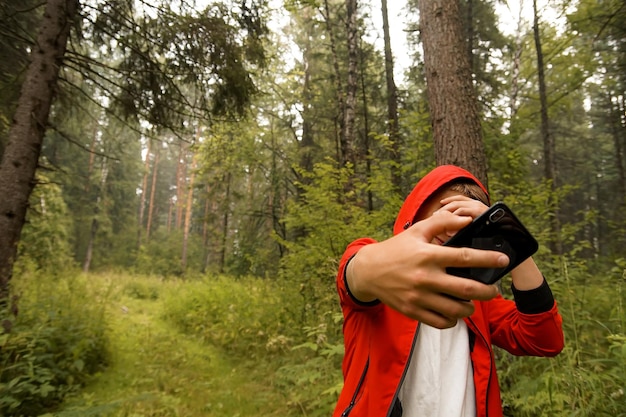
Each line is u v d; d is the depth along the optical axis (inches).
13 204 159.8
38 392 115.0
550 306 36.6
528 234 20.2
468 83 130.3
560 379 74.4
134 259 1088.8
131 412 130.3
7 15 185.6
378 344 35.1
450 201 26.3
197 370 176.9
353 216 185.0
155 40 206.4
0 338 113.8
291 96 478.0
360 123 462.0
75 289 196.4
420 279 15.2
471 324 38.9
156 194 1678.2
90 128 641.6
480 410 35.9
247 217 472.7
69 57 182.4
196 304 285.0
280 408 135.3
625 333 76.2
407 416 35.4
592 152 749.9
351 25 331.9
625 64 344.8
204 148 436.5
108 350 187.9
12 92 206.4
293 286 214.2
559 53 406.6
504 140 202.8
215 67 215.0
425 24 138.7
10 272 156.4
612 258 212.7
